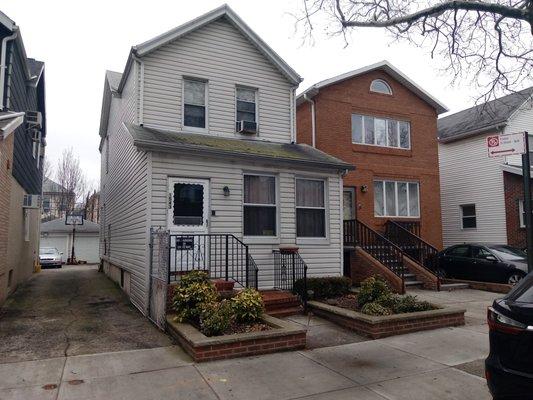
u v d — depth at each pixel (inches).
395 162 660.1
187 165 376.8
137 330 299.0
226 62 466.0
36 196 539.2
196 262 373.7
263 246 408.2
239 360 233.9
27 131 524.4
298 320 331.6
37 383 199.6
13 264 463.5
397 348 257.0
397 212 659.4
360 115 645.3
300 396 185.9
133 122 421.4
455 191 802.2
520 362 143.0
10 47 400.5
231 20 467.5
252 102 481.7
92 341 270.7
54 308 377.1
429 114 701.9
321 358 238.4
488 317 160.2
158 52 431.8
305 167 433.7
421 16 307.9
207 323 251.8
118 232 528.1
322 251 440.5
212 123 450.9
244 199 408.8
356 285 503.2
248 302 280.1
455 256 564.1
